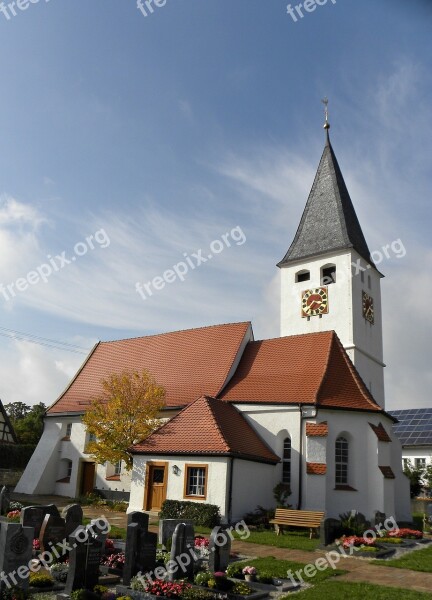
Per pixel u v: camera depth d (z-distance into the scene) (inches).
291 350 1261.1
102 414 1186.0
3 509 952.3
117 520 954.7
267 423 1111.6
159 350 1473.9
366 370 1448.1
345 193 1688.0
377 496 1023.6
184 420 1082.1
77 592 461.7
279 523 879.7
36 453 1417.3
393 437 1190.9
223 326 1411.2
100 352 1614.2
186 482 991.0
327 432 1037.2
